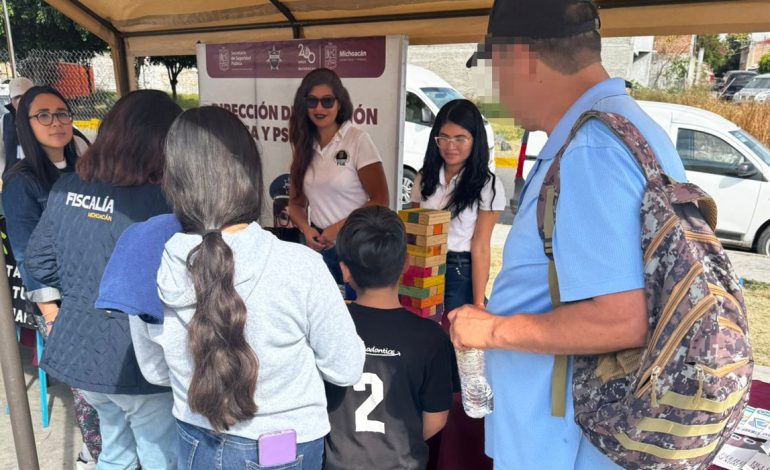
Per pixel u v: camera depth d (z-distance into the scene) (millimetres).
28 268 1871
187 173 1243
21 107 2346
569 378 1197
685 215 1094
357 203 3223
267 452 1254
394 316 1653
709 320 967
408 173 7715
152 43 4617
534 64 1170
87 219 1670
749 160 6312
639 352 1061
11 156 3271
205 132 1254
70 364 1707
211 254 1152
